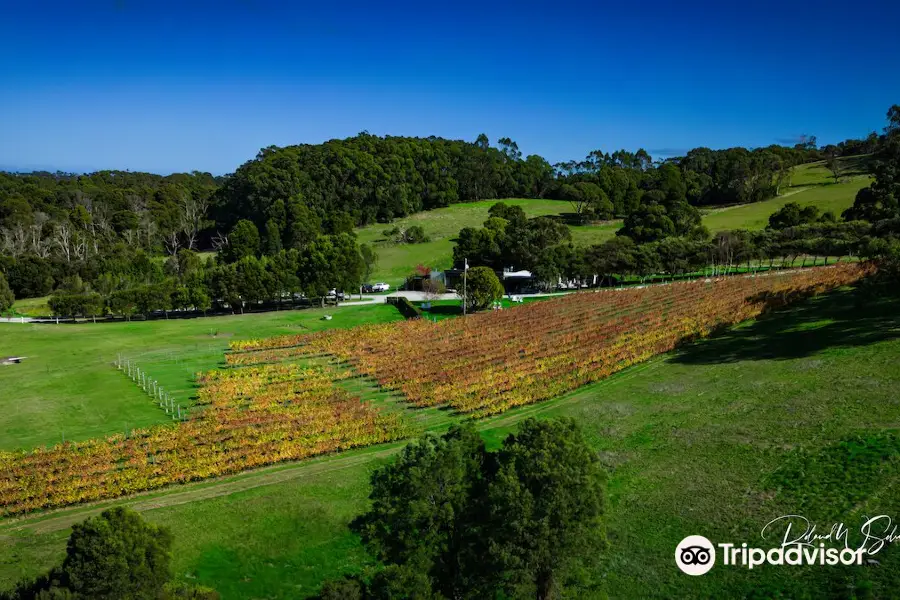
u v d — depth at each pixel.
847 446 36.72
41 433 50.59
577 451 25.67
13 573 31.70
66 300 98.81
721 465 37.66
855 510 30.62
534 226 125.62
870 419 39.78
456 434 28.02
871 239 84.94
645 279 119.81
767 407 45.03
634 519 33.34
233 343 77.69
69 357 74.75
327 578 31.14
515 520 24.33
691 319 74.06
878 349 52.38
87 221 178.50
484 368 62.88
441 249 154.12
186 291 103.69
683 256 112.31
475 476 27.08
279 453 45.09
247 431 47.78
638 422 46.62
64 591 21.88
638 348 64.50
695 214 139.75
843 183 178.75
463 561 25.67
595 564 27.95
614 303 89.25
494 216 158.62
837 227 105.56
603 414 49.38
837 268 92.75
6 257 133.12
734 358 59.00
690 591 27.59
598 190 176.50
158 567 23.64
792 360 54.66
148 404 57.31
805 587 26.44
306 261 108.62
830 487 33.00
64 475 41.41
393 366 65.75
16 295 133.12
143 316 104.62
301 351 74.12
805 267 107.75
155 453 45.28
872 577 26.08
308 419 50.53
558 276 112.25
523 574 24.47
